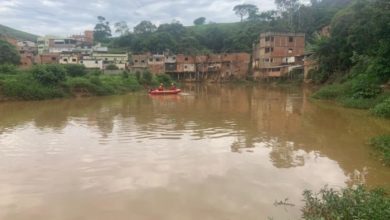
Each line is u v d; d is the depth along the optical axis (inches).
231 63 3056.1
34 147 579.2
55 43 3651.6
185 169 451.5
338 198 310.7
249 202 347.6
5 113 1032.2
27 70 1740.9
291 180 410.3
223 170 447.8
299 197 359.3
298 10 3240.7
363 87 1091.3
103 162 486.0
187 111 1037.2
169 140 620.4
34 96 1454.2
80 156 518.9
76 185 398.3
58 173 441.1
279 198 356.8
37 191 381.4
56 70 1617.9
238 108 1098.1
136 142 606.2
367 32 1355.8
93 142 610.2
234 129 725.3
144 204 345.4
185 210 331.0
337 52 1688.0
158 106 1187.3
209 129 726.5
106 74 2364.7
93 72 2171.5
